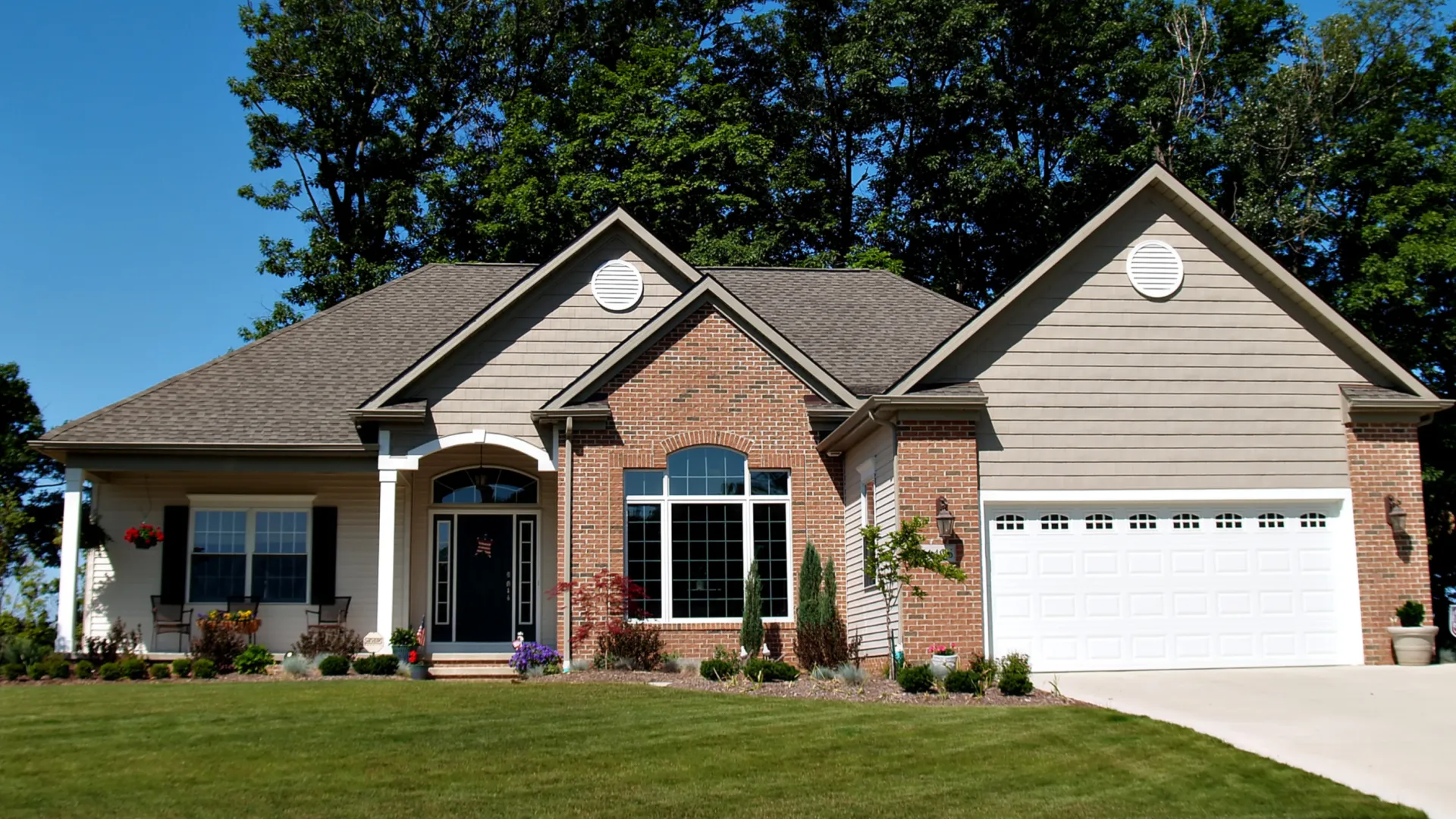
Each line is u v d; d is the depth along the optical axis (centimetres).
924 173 4047
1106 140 3891
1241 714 1430
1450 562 3253
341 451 2112
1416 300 3241
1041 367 1855
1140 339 1878
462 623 2252
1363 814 1022
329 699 1559
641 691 1639
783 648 2009
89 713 1456
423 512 2273
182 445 2069
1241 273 1916
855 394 2100
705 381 2070
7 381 3027
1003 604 1806
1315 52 3769
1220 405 1877
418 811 1044
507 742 1288
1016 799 1077
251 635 2155
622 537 2009
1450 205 3419
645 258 2286
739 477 2061
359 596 2233
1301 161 3669
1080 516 1845
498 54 4319
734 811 1045
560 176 3866
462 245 4069
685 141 3781
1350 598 1862
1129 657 1822
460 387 2170
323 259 3956
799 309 2541
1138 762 1188
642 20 4516
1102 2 3906
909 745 1262
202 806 1054
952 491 1797
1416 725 1350
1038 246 3969
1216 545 1864
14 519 2238
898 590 1786
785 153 4259
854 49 3959
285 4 4100
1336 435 1894
